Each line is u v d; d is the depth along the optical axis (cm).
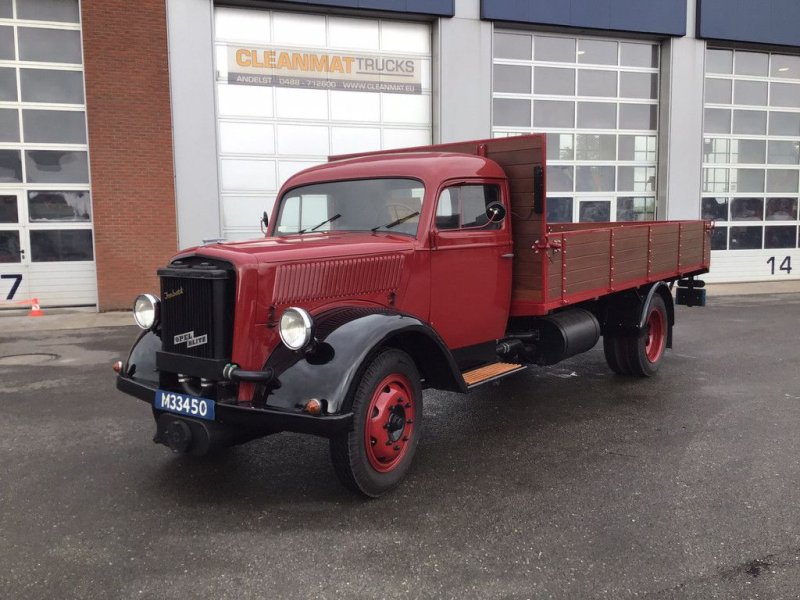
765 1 1570
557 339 590
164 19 1165
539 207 538
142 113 1171
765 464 454
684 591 300
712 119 1630
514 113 1449
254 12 1237
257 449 491
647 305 689
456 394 654
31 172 1187
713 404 607
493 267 538
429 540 350
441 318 498
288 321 372
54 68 1178
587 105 1508
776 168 1706
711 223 859
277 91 1264
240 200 1261
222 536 355
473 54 1348
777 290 1550
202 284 382
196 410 384
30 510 387
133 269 1195
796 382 689
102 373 734
